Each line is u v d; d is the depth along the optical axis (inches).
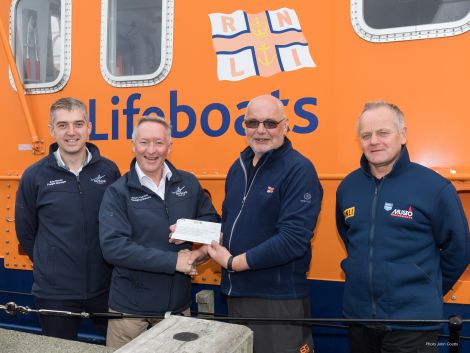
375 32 96.5
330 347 105.0
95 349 72.6
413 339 74.7
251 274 86.9
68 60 120.6
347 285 81.5
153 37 113.5
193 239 86.7
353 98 98.4
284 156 86.2
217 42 107.6
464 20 91.3
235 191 90.7
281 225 83.2
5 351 71.9
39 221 100.3
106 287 103.8
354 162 98.7
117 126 116.6
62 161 100.5
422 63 94.0
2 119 127.3
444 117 92.7
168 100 111.9
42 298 99.0
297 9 101.7
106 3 116.6
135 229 90.5
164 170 94.0
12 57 120.9
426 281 75.2
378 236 76.6
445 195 74.3
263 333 86.8
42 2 123.6
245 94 105.7
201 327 63.1
